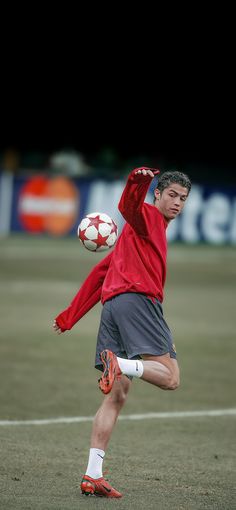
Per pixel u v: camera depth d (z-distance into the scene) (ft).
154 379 66.13
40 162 408.87
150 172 64.85
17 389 115.55
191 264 296.10
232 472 78.38
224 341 159.02
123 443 89.56
